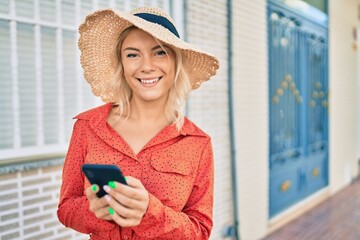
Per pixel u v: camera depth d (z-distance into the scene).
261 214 4.59
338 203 6.23
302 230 4.94
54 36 2.55
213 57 1.52
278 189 5.08
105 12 1.41
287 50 5.18
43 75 2.51
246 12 4.16
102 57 1.59
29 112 2.45
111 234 1.38
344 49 7.16
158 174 1.38
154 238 1.32
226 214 3.97
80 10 2.66
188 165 1.43
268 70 4.69
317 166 6.32
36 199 2.46
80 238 2.73
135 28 1.39
